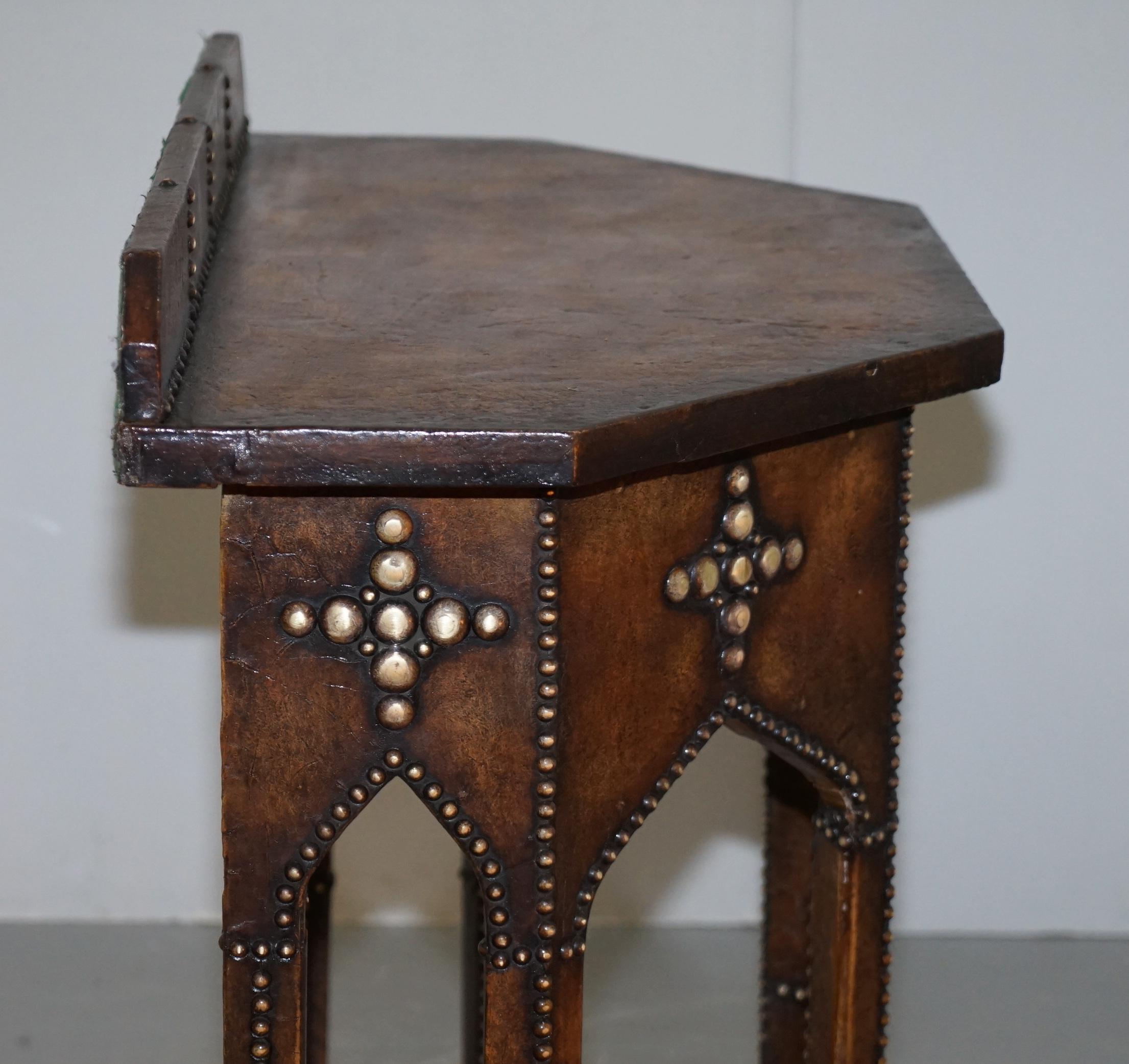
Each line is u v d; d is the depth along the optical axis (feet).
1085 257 7.55
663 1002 7.46
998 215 7.50
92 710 7.94
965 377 4.25
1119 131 7.44
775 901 5.96
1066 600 7.93
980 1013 7.41
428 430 3.45
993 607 7.93
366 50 7.47
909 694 8.02
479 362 3.94
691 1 7.46
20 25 7.28
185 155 4.39
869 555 4.52
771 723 4.39
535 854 3.94
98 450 7.68
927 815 8.14
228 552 3.75
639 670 4.05
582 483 3.50
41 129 7.36
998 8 7.34
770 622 4.32
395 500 3.75
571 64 7.51
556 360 3.97
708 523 4.11
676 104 7.54
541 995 4.00
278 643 3.80
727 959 7.90
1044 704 8.04
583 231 5.22
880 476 4.50
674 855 8.18
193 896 8.14
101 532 7.76
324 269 4.70
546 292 4.57
